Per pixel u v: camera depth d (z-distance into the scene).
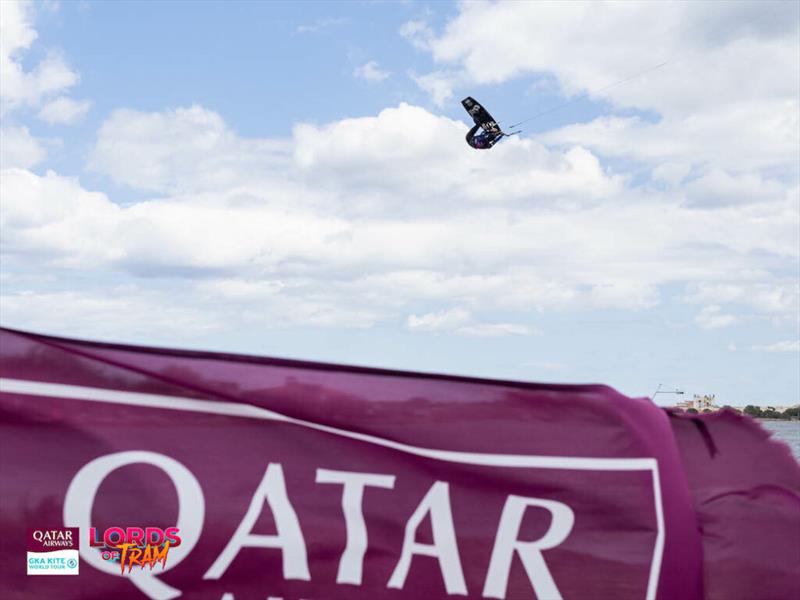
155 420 3.47
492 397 3.53
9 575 3.36
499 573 3.42
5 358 3.45
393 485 3.47
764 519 3.42
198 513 3.42
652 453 3.47
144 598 3.38
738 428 3.54
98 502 3.41
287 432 3.49
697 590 3.37
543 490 3.46
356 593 3.41
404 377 3.55
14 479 3.39
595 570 3.40
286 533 3.42
